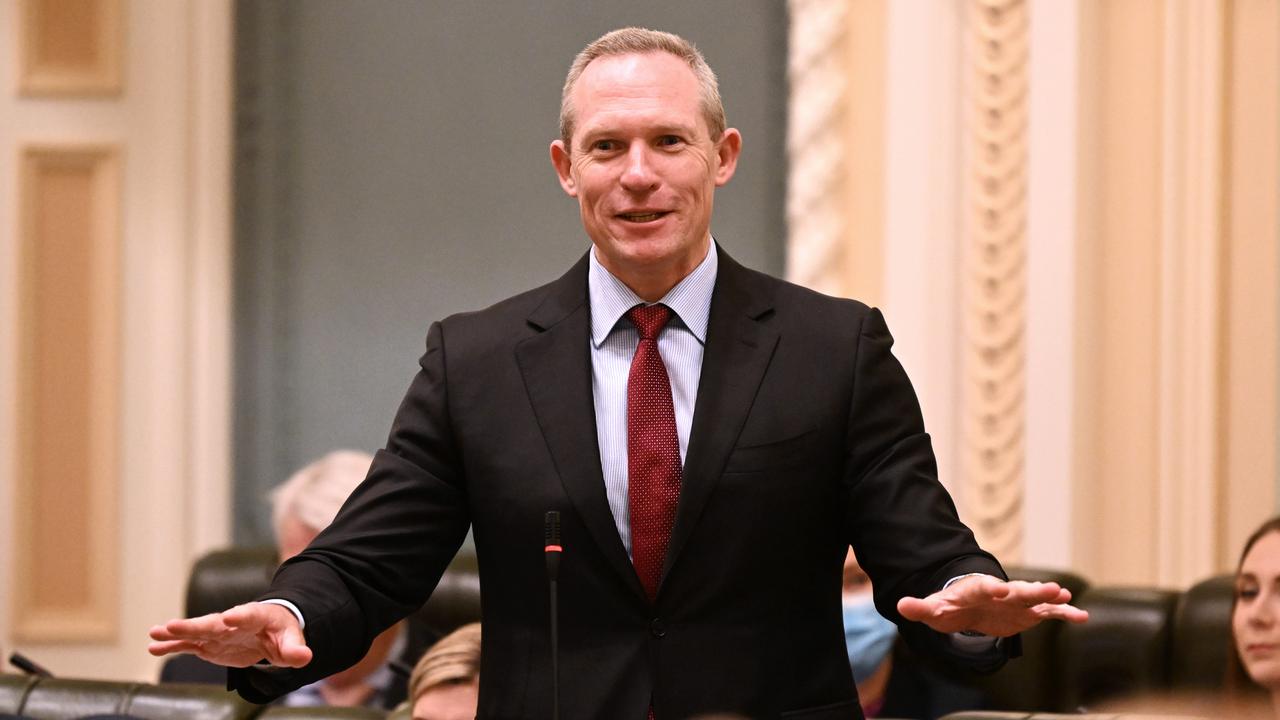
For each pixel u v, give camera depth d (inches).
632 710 258.1
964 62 666.8
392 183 767.7
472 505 275.0
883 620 487.2
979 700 486.9
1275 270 631.2
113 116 757.9
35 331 753.6
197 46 761.0
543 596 265.9
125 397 756.6
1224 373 636.1
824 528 270.1
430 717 354.6
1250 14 633.6
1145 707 331.6
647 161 267.3
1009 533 656.4
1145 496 644.7
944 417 665.6
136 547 755.4
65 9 757.9
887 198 680.4
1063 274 648.4
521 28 762.2
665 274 276.1
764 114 724.7
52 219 756.0
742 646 261.4
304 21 768.9
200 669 511.2
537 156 761.0
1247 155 634.2
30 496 752.3
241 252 766.5
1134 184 647.8
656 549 265.4
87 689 338.3
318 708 343.6
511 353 279.6
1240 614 368.2
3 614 749.9
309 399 766.5
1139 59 647.8
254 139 766.5
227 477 762.2
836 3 695.1
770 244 722.8
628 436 271.9
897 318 674.2
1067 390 645.9
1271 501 631.2
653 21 743.7
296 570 261.3
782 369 272.2
